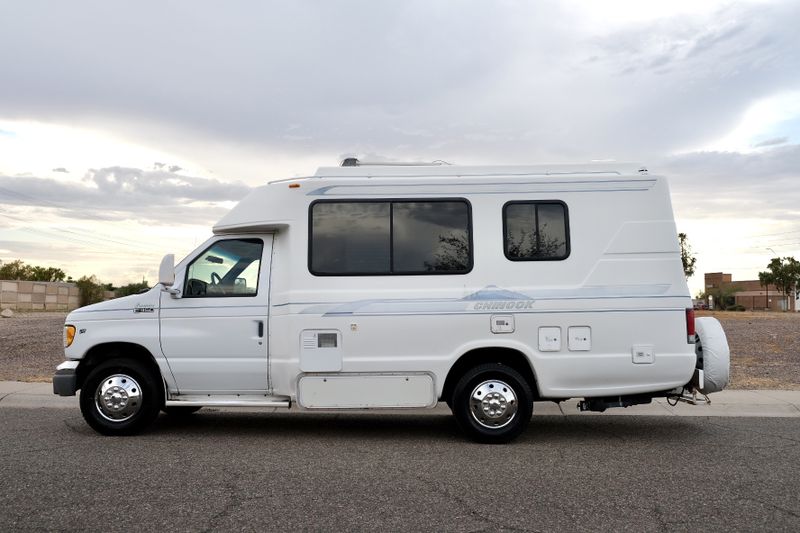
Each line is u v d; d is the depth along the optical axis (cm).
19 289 5053
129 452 716
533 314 770
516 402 769
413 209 788
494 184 786
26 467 646
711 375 782
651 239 780
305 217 790
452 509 531
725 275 10650
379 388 773
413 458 702
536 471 650
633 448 756
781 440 800
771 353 1652
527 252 779
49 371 1313
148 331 792
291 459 693
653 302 771
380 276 780
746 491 584
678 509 534
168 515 510
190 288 800
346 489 583
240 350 785
